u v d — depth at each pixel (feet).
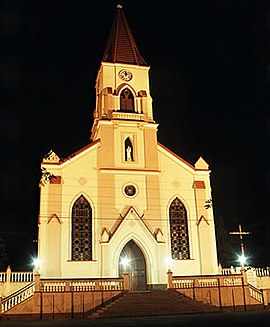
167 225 124.16
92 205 121.29
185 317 81.92
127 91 138.51
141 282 117.39
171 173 130.31
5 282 105.91
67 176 122.21
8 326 70.33
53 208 117.80
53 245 113.80
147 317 86.02
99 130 130.41
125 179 125.59
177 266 121.08
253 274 119.96
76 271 114.42
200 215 126.82
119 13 154.20
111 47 146.30
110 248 116.26
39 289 94.07
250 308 104.99
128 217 119.96
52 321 83.25
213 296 104.37
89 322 76.69
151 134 132.57
